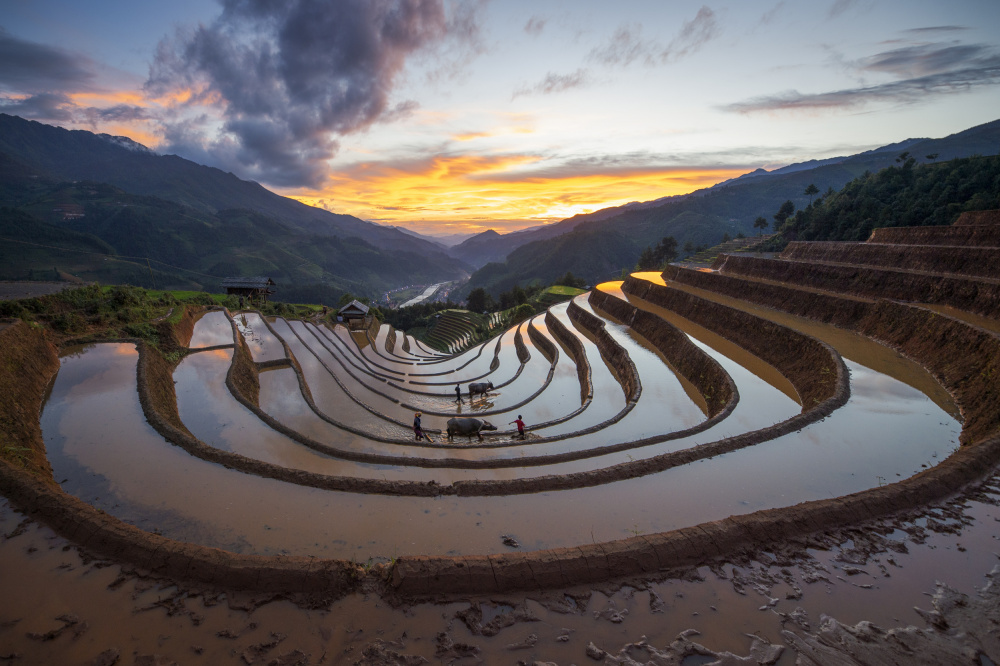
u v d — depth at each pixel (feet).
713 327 115.85
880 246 124.98
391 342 219.00
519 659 19.69
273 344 117.29
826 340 82.38
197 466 40.73
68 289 99.09
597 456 49.08
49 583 23.43
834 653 19.53
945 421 49.78
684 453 42.11
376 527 31.63
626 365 100.07
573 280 377.71
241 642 20.30
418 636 20.85
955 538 27.04
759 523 27.68
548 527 31.73
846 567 24.91
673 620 21.68
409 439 66.23
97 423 50.93
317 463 47.16
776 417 59.11
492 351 171.01
